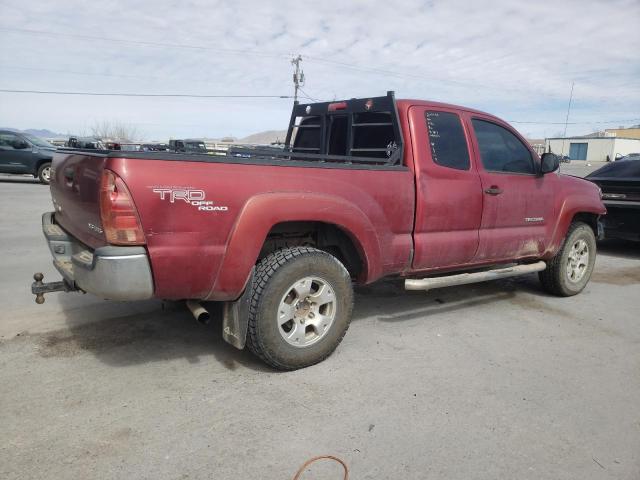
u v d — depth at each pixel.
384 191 4.08
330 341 3.83
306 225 3.95
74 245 3.91
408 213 4.28
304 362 3.72
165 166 3.10
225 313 3.66
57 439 2.82
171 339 4.23
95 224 3.28
